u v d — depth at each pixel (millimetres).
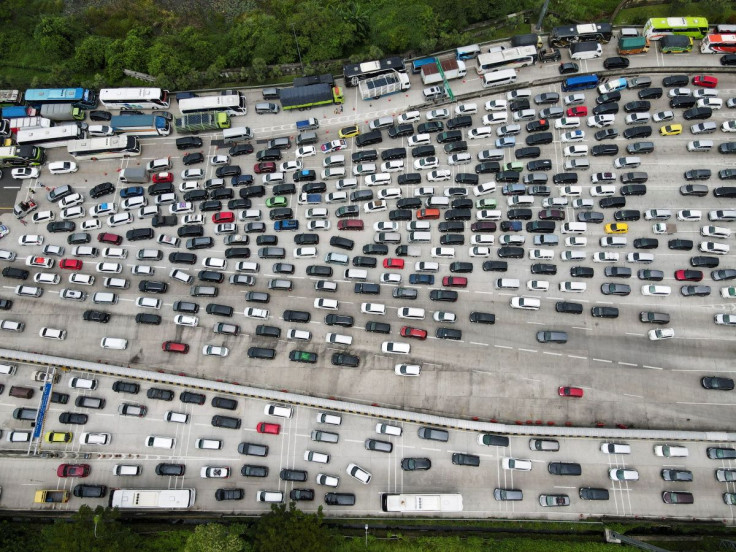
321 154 105062
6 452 86500
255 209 101188
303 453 86438
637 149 100562
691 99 104000
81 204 102562
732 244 96250
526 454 85688
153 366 92125
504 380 90000
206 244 98250
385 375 90750
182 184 102438
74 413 88312
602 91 105250
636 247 95938
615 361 90500
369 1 113688
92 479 85938
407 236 99000
